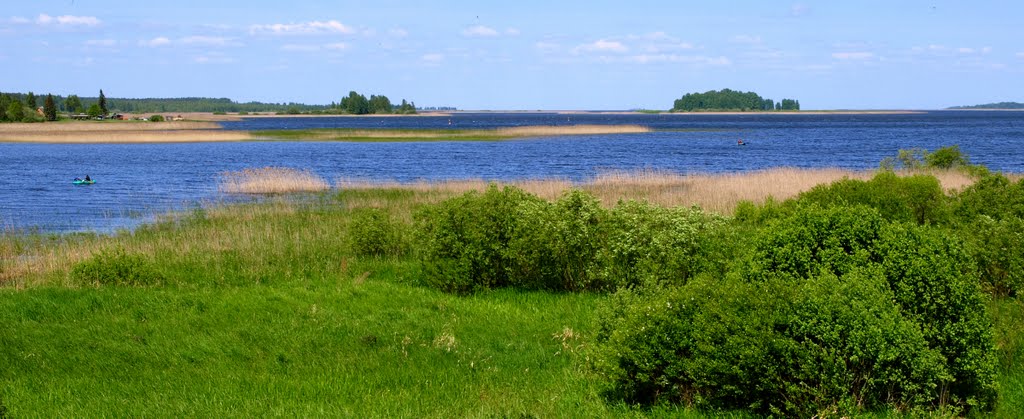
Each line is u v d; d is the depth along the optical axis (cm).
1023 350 1005
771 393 825
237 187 3831
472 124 18800
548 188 3422
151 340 1175
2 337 1169
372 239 1875
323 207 3042
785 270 960
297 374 1045
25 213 3103
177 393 967
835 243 952
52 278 1645
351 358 1102
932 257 895
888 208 1705
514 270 1536
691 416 838
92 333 1200
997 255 1266
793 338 816
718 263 1308
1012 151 7438
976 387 864
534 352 1123
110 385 1003
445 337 1179
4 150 7519
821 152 7606
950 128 14738
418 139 9744
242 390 977
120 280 1562
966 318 866
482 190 3472
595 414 865
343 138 9631
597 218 1502
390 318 1296
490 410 888
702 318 849
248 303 1373
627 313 955
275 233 2156
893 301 859
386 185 3862
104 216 2988
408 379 1020
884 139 10369
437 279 1504
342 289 1500
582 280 1502
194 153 7262
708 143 9200
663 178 3822
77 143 8812
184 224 2612
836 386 783
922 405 815
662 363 866
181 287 1538
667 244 1344
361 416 873
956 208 1783
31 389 984
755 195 2961
